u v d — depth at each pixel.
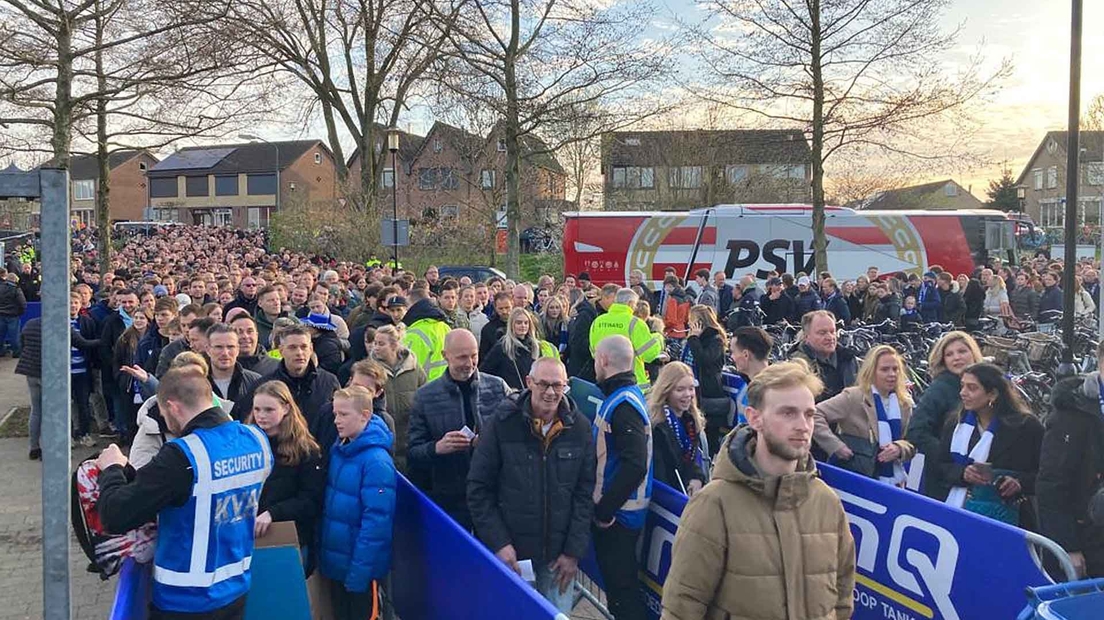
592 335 8.14
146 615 3.27
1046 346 10.52
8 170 2.84
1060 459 3.98
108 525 3.06
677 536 2.67
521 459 4.09
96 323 9.82
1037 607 2.88
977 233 23.91
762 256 23.78
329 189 89.44
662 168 43.72
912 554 4.02
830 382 6.06
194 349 6.26
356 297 13.48
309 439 4.34
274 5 23.23
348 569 4.23
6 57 11.14
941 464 4.63
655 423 4.68
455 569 3.73
